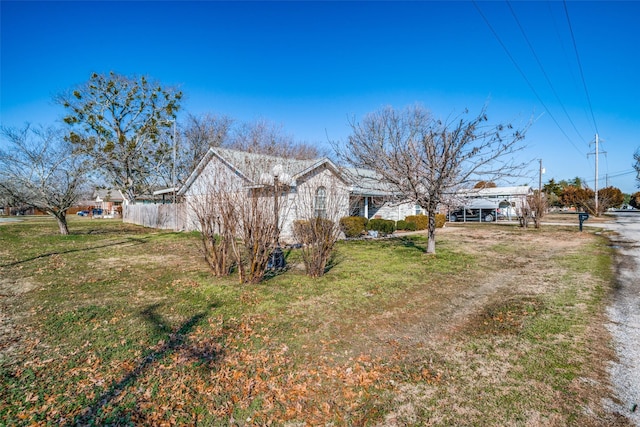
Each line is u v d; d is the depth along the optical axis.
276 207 7.20
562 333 4.43
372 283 6.96
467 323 4.86
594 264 8.98
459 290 6.59
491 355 3.86
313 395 3.13
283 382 3.33
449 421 2.75
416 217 21.30
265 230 6.89
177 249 11.73
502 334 4.45
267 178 7.70
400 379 3.38
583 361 3.69
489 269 8.52
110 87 25.91
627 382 3.26
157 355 3.83
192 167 28.08
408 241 14.30
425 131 10.40
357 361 3.75
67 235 16.44
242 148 31.36
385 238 15.56
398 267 8.59
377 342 4.23
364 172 19.83
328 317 5.05
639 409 2.85
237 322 4.82
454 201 10.34
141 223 24.38
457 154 9.62
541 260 9.78
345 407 2.96
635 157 26.47
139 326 4.66
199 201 9.70
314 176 14.36
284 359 3.78
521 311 5.31
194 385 3.25
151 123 27.48
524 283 7.12
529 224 25.34
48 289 6.52
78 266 8.74
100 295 6.12
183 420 2.77
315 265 7.46
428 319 5.03
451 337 4.38
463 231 19.66
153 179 29.52
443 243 13.66
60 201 16.31
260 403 3.01
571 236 16.42
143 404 2.96
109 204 48.78
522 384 3.26
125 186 27.30
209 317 5.01
